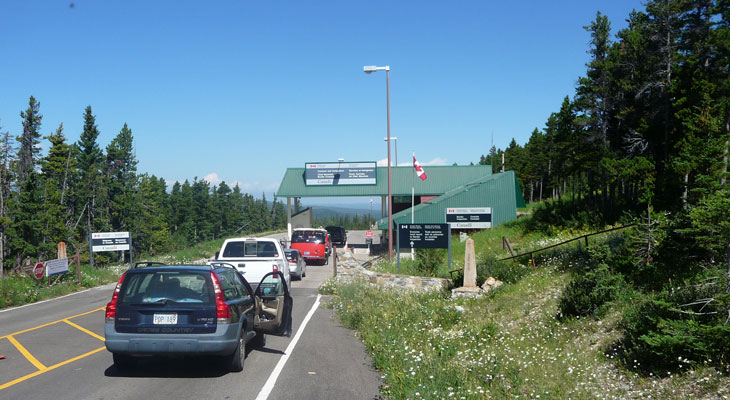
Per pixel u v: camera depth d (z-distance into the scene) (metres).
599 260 11.48
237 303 7.87
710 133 11.11
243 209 138.62
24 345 9.98
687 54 30.58
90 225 66.50
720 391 5.71
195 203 112.31
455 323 11.91
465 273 15.62
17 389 6.76
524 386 6.88
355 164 50.69
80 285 21.16
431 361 7.85
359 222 147.50
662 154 32.28
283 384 7.08
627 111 33.06
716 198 7.20
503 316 11.98
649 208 10.76
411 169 52.00
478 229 41.38
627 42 33.62
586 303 10.19
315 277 25.67
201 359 8.64
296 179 51.47
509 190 42.03
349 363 8.48
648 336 7.19
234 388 6.85
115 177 72.44
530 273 15.74
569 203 43.19
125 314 7.18
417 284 18.70
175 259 32.50
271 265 15.67
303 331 11.77
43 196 53.84
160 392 6.63
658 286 9.90
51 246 52.56
